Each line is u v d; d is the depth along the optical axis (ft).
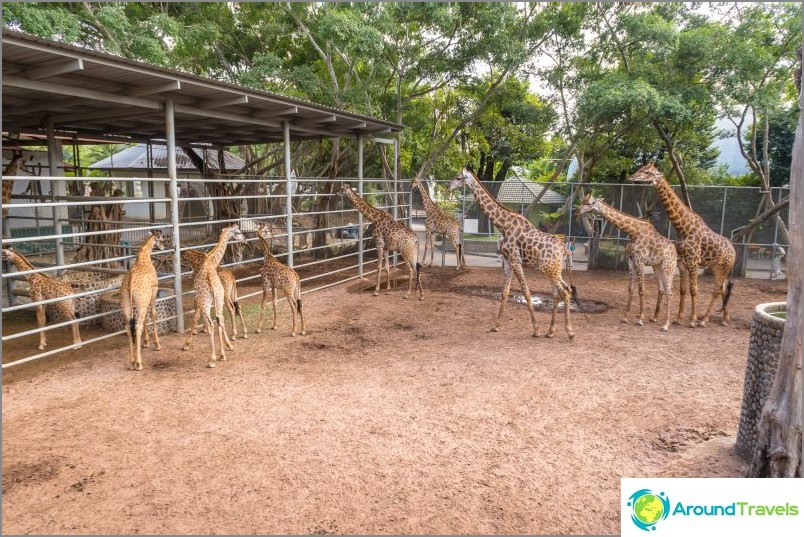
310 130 32.09
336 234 48.70
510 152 65.05
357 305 29.30
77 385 16.70
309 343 21.85
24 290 24.43
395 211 39.65
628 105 36.40
